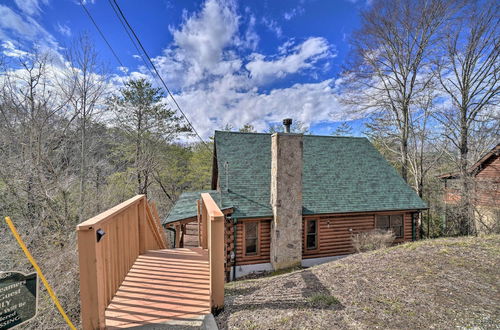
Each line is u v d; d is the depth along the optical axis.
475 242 4.84
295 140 7.39
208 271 3.22
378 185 9.52
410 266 3.71
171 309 2.31
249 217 7.30
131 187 14.96
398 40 13.20
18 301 1.64
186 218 7.48
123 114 15.96
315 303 2.66
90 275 1.84
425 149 14.34
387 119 14.46
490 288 2.95
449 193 12.09
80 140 10.50
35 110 8.65
